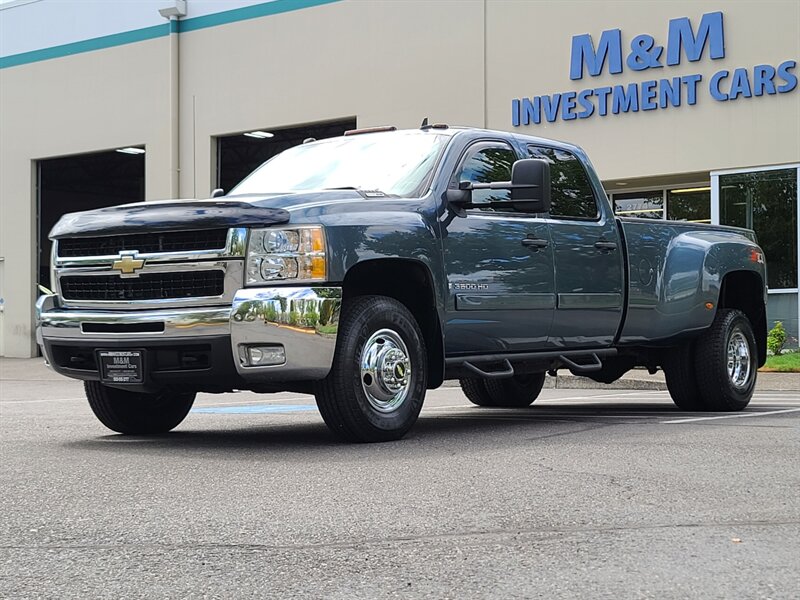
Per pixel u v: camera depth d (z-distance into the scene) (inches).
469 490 183.8
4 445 262.5
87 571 133.6
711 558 135.6
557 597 119.4
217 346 238.7
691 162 672.4
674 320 332.5
